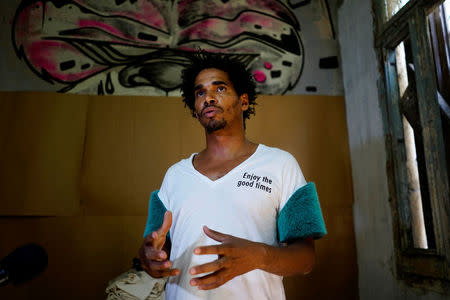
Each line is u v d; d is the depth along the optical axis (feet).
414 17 6.56
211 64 3.91
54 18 9.46
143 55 9.57
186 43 9.75
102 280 8.18
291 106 9.49
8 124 8.62
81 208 8.43
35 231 8.25
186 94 4.60
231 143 3.60
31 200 8.27
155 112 9.13
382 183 7.82
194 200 3.20
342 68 9.94
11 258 2.60
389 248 7.50
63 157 8.59
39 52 9.22
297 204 3.08
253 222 3.04
